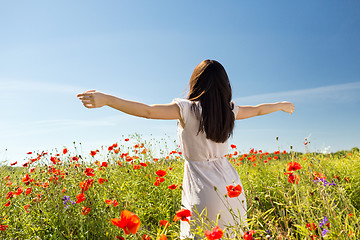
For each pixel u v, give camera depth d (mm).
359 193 3268
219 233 1237
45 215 2453
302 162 3502
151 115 1489
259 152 5125
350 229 1607
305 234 1569
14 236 2277
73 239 2201
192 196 1679
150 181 3508
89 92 1309
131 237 1970
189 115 1596
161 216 2803
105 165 3531
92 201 2654
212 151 1690
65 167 3664
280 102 2082
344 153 5355
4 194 3018
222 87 1655
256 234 1608
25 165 3582
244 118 1909
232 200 1665
